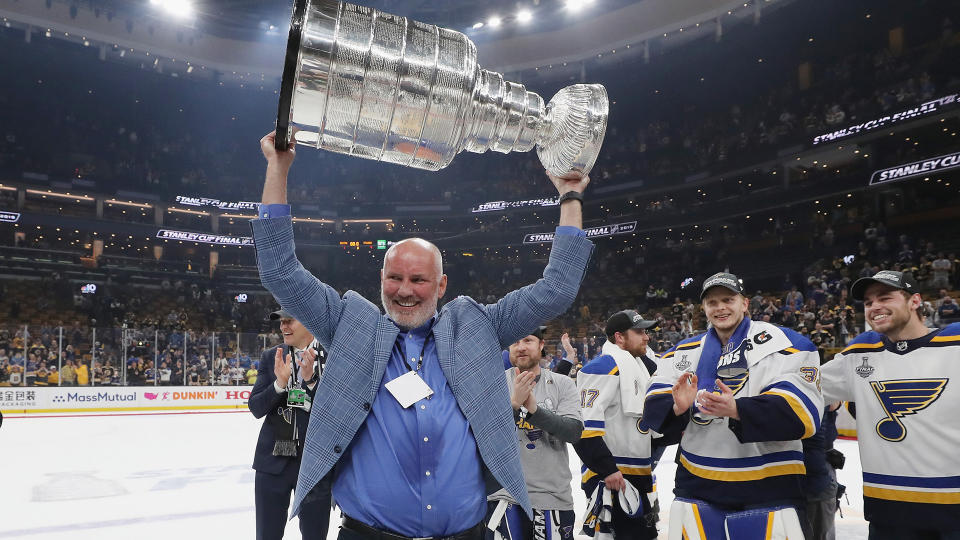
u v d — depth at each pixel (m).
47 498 6.87
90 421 16.20
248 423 15.89
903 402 2.83
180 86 34.12
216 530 5.59
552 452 3.51
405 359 2.08
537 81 33.38
